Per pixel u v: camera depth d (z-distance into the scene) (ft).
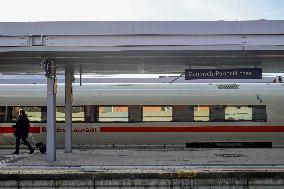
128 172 38.75
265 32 42.39
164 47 42.57
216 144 68.85
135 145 69.00
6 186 38.60
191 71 50.42
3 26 42.83
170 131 68.59
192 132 68.54
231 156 51.62
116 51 42.98
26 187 38.60
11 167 42.09
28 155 54.19
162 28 42.60
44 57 46.11
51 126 47.32
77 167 41.96
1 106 70.13
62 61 51.01
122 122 69.00
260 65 56.08
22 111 56.39
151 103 69.15
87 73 65.21
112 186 38.65
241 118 68.95
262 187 38.81
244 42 42.60
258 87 69.92
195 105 69.05
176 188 38.65
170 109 69.10
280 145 68.85
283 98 69.00
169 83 71.10
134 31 42.55
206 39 42.70
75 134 69.10
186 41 42.68
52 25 42.75
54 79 47.78
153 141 68.74
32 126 69.41
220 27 42.65
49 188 38.60
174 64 54.08
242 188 38.73
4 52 43.24
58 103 69.41
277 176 38.86
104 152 57.62
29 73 65.98
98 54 45.29
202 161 46.75
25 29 42.86
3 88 71.05
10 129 69.56
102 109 69.41
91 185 38.55
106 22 42.68
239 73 49.85
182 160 47.65
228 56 47.57
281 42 42.47
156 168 40.78
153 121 68.90
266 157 50.62
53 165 43.52
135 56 47.03
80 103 69.46
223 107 69.10
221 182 38.68
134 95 69.51
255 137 68.64
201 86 70.23
